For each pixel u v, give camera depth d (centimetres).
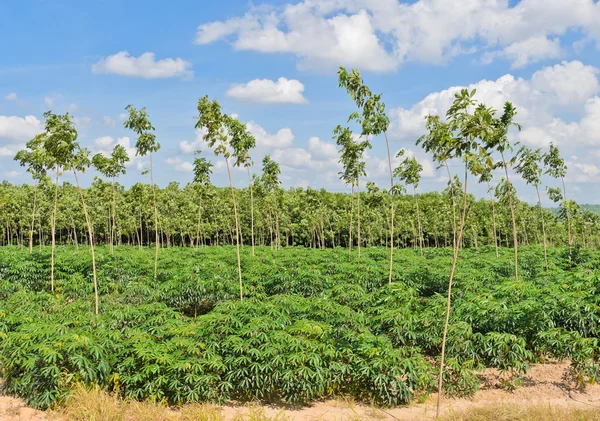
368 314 1233
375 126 1738
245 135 1914
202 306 1847
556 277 1698
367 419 876
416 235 6231
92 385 893
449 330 1080
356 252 3294
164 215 5747
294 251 3325
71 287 1831
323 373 934
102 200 4297
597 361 1116
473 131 800
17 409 859
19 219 4859
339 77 1688
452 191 2820
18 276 2075
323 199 6556
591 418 827
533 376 1131
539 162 2391
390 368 934
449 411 898
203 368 944
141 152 2117
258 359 944
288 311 1189
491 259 2714
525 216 5322
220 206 6072
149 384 880
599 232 4956
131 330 1053
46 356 872
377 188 3225
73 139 1445
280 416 871
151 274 2092
